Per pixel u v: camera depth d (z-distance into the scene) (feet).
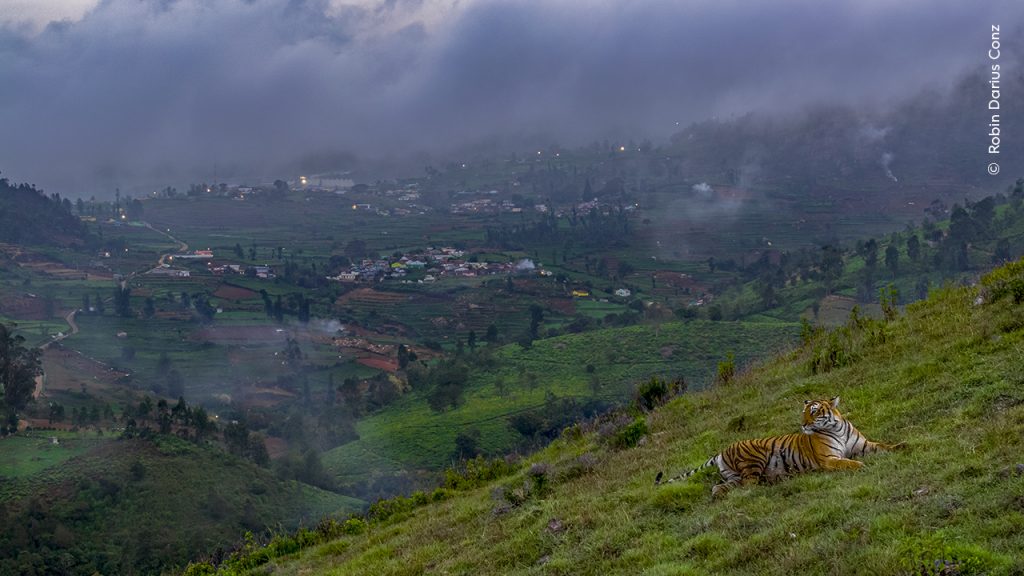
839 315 428.97
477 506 50.75
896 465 30.30
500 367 458.50
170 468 284.20
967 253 465.47
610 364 433.89
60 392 444.55
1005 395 34.99
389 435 370.12
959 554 21.91
